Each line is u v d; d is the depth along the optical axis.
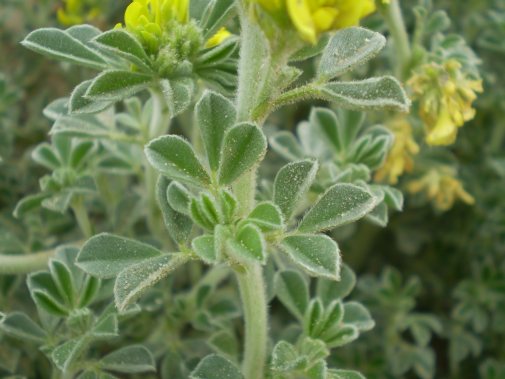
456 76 0.12
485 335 0.17
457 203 0.17
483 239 0.17
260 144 0.08
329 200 0.08
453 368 0.16
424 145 0.15
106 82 0.09
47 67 0.19
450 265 0.18
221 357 0.09
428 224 0.18
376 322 0.16
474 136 0.18
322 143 0.13
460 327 0.17
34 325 0.11
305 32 0.06
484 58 0.18
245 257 0.07
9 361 0.12
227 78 0.10
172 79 0.09
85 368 0.10
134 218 0.13
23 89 0.18
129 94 0.09
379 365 0.15
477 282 0.16
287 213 0.08
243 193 0.08
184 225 0.08
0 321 0.09
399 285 0.16
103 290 0.11
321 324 0.10
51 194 0.12
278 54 0.07
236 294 0.15
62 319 0.11
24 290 0.13
